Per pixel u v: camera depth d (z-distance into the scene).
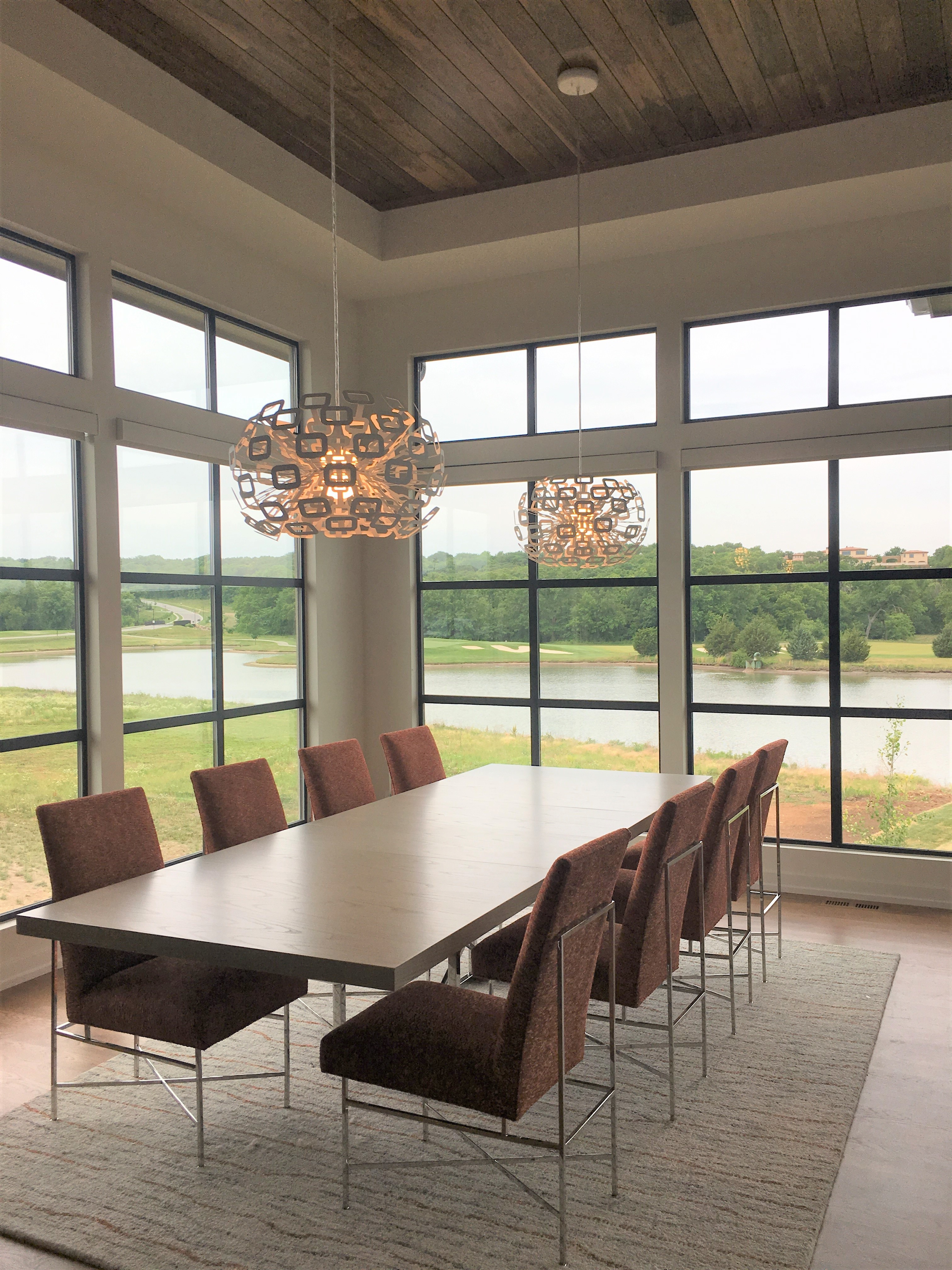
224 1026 2.96
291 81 4.73
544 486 4.42
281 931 2.62
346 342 6.97
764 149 5.30
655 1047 3.71
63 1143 3.08
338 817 4.07
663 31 4.36
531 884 3.04
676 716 6.24
